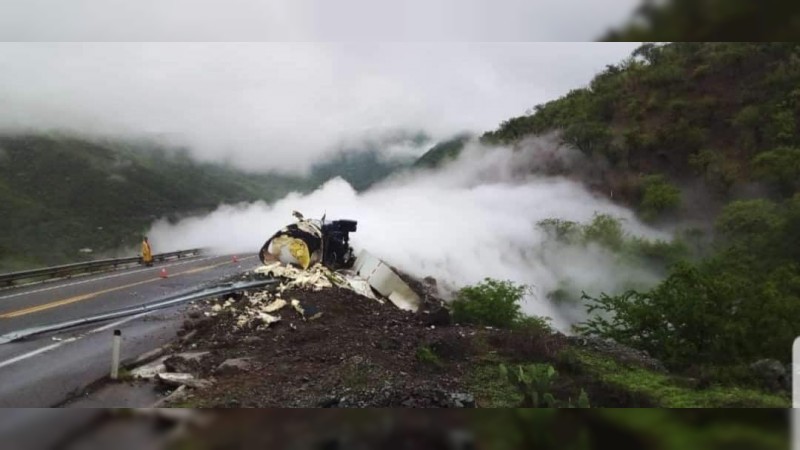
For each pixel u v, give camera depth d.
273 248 19.55
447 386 8.49
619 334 14.80
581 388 8.30
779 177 48.69
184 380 8.40
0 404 7.47
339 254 21.56
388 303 17.14
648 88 76.12
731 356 12.82
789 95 57.97
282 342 10.86
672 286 14.31
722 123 63.22
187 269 27.09
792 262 27.66
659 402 7.85
